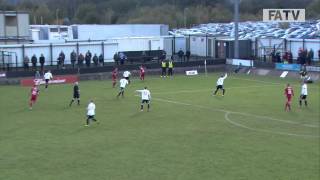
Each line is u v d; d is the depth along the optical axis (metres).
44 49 82.12
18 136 40.31
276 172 30.47
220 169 31.12
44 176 29.81
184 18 176.88
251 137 40.06
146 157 33.94
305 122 46.28
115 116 48.72
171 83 73.19
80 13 193.75
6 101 57.47
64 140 38.91
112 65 81.31
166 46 97.38
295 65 78.88
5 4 175.88
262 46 93.25
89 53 80.00
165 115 49.34
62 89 67.69
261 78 78.94
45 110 51.97
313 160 33.16
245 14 190.38
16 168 31.45
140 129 42.94
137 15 188.38
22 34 89.94
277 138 39.78
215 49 96.56
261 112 51.00
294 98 59.81
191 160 33.16
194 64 86.00
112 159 33.47
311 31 107.62
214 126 44.28
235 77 80.38
